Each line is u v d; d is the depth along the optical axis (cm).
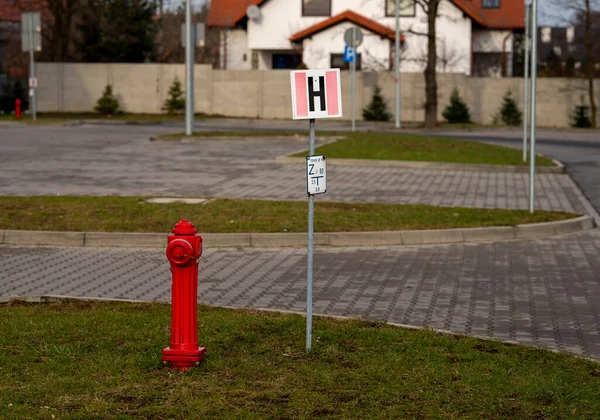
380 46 5122
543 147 2972
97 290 1022
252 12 5291
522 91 4538
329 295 1007
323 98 716
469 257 1249
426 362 692
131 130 3519
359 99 4650
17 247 1292
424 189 1930
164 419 563
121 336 758
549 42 6925
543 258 1249
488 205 1720
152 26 5691
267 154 2544
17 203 1591
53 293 1005
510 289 1051
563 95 4522
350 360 696
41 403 587
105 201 1631
